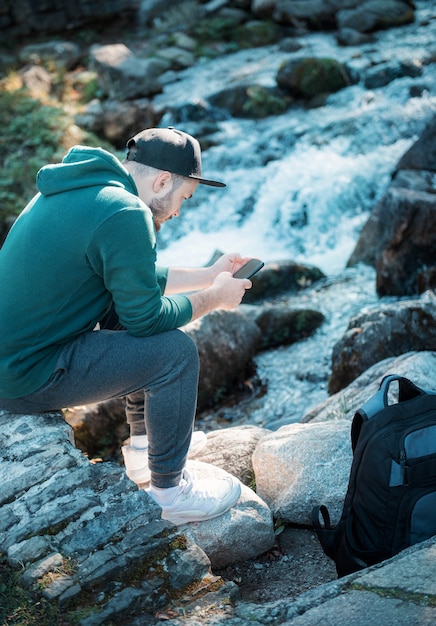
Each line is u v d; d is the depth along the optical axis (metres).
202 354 4.85
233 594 2.06
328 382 4.75
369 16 11.51
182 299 2.38
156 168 2.41
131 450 2.68
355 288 6.21
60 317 2.29
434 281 5.47
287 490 2.77
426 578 1.93
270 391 4.93
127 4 13.48
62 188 2.27
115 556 2.11
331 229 7.67
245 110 10.11
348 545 2.32
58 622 1.93
